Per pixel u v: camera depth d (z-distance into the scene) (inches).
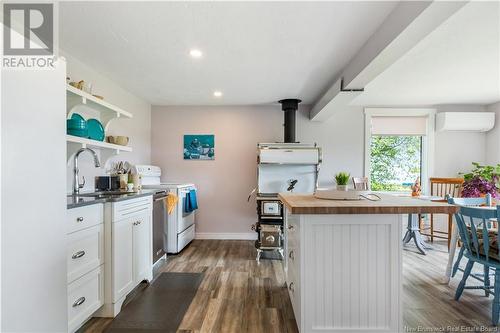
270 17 75.2
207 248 152.2
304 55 99.7
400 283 61.4
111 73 118.6
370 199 69.0
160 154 174.9
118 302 82.7
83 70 108.3
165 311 83.6
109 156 113.5
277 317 80.0
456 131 174.7
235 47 93.6
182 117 175.0
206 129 174.9
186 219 153.7
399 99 162.2
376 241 61.7
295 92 146.2
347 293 62.0
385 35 76.2
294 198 73.2
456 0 54.4
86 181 109.3
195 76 122.3
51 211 53.1
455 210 56.2
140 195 97.0
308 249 61.7
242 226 173.9
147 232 104.2
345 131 174.9
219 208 174.7
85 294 72.1
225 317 80.1
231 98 158.4
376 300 61.9
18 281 46.4
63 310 56.7
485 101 166.7
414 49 89.5
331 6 70.1
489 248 80.1
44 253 51.5
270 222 135.6
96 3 69.1
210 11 72.5
